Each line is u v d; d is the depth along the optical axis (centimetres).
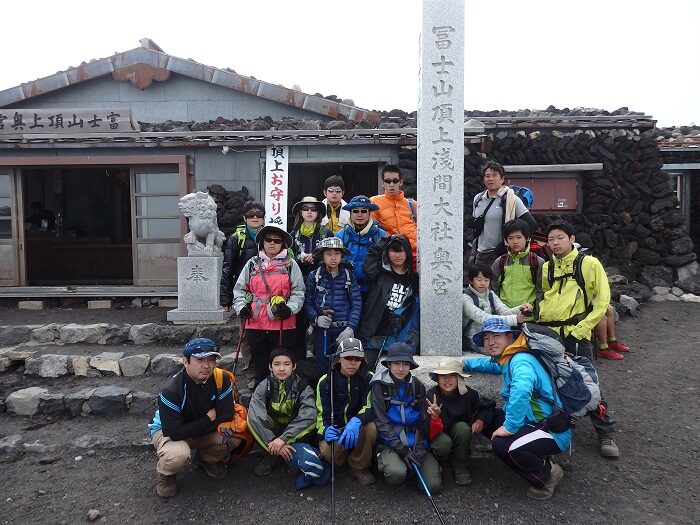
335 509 339
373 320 430
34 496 362
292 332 446
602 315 390
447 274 438
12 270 789
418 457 345
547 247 455
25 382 535
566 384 348
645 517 322
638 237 843
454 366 365
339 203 509
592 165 837
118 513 341
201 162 776
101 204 1155
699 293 798
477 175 799
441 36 433
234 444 377
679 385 504
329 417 369
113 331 612
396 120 858
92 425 464
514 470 346
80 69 990
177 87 1025
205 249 628
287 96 973
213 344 350
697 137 967
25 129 760
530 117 852
